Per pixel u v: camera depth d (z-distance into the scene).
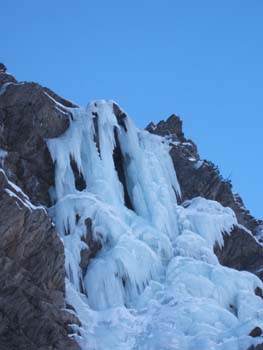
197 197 51.56
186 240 46.50
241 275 45.53
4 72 49.69
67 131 47.94
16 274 37.22
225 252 49.62
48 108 47.44
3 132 46.00
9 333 35.97
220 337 39.09
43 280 38.44
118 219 44.91
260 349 37.22
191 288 43.16
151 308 41.50
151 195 48.38
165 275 44.19
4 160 44.84
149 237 45.72
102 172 47.53
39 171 46.22
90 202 44.88
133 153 49.72
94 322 39.84
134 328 39.88
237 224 50.50
